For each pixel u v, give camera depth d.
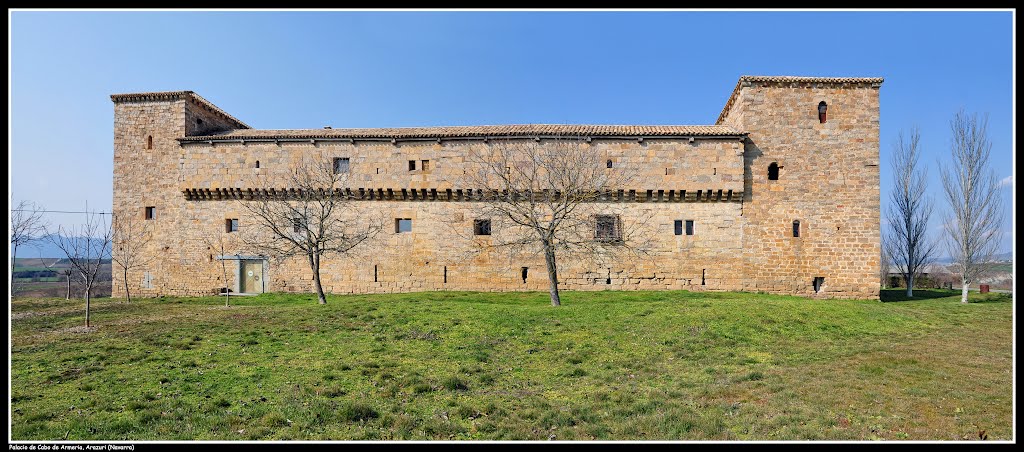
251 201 33.28
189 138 33.44
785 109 31.67
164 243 33.91
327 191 32.16
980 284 41.62
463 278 32.16
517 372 14.20
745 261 31.14
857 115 31.62
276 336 18.08
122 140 34.78
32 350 15.89
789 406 10.98
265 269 33.31
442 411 11.03
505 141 31.78
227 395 11.89
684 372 14.07
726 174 31.05
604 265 31.64
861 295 30.91
